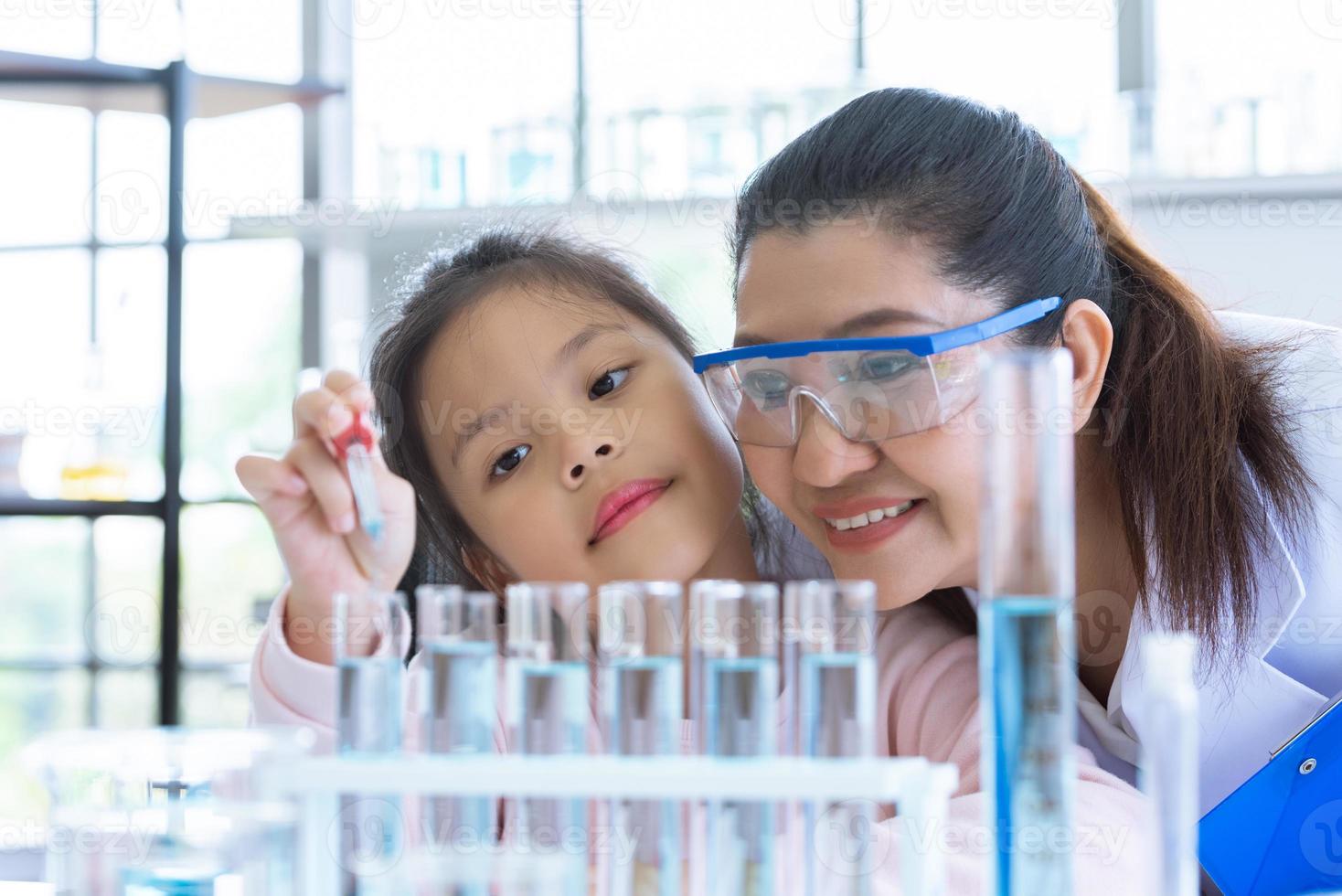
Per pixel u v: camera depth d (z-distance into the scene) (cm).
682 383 107
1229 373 104
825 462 87
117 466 255
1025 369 51
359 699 57
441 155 277
